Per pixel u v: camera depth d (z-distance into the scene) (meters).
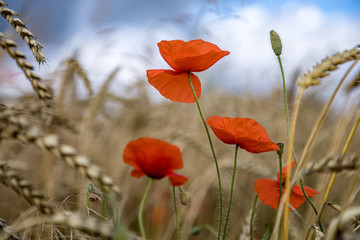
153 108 1.22
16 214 0.73
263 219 0.89
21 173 0.82
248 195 1.05
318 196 0.68
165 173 0.47
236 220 0.92
